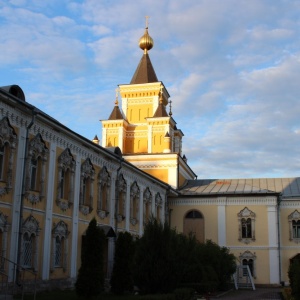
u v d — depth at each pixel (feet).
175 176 166.30
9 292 69.97
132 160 170.40
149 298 67.77
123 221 119.55
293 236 156.35
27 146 77.05
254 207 157.79
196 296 96.02
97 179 105.09
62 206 88.63
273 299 99.50
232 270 128.98
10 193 72.79
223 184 175.22
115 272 82.53
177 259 82.23
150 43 194.59
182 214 162.91
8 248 71.20
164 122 175.22
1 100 70.74
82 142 96.27
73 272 91.25
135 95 184.44
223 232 158.10
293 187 171.94
